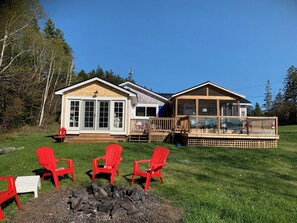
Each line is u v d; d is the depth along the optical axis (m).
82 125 14.45
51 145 12.02
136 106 19.44
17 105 23.36
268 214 4.11
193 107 19.06
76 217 3.68
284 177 6.89
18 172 6.69
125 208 3.84
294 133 19.92
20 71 22.64
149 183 5.74
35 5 21.67
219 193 5.16
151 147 11.91
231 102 18.73
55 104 32.81
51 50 31.02
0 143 14.05
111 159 6.46
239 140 12.88
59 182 5.71
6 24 19.58
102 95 14.71
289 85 52.31
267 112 54.25
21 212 3.95
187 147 12.38
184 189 5.38
